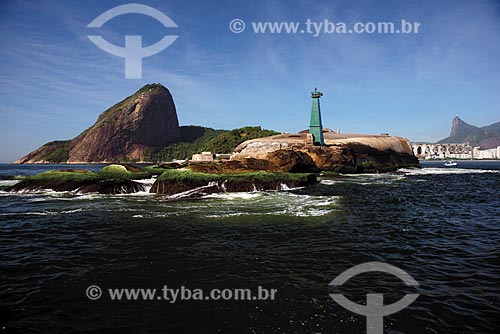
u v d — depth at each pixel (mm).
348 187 29703
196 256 9016
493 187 29891
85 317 5730
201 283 7164
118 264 8422
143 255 9148
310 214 15523
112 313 5871
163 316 5754
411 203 19469
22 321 5582
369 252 9352
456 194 24266
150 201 20531
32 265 8398
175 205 18609
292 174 30703
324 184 32969
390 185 31875
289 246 9961
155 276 7578
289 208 17344
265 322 5527
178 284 7117
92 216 15180
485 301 6234
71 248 9922
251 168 33781
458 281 7227
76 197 22766
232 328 5344
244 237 11102
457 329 5281
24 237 11312
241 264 8344
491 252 9352
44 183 26438
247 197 22297
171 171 26172
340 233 11656
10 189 26422
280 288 6871
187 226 12898
